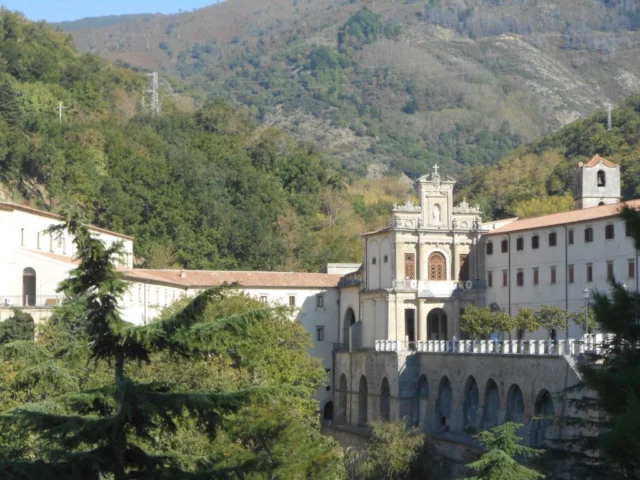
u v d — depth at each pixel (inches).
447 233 5329.7
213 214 7317.9
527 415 3735.2
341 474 3117.6
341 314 5861.2
